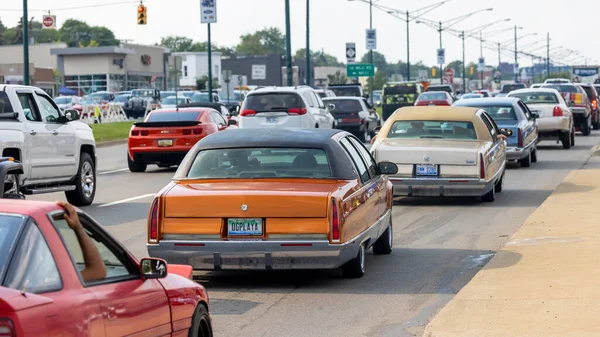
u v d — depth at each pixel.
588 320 14.98
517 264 20.16
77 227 9.71
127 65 189.25
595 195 31.70
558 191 33.44
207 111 47.72
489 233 25.78
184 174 19.12
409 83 102.00
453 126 31.67
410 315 16.52
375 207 20.70
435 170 30.41
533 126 46.41
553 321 15.04
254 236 17.91
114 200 34.94
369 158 21.91
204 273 20.47
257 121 51.09
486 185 30.44
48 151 30.19
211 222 18.00
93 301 9.32
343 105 69.69
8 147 28.06
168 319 10.92
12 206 9.32
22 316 8.23
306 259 17.91
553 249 21.66
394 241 24.73
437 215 29.48
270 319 16.31
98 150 65.44
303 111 50.97
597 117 79.50
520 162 45.22
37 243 9.00
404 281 19.45
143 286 10.51
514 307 16.16
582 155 52.25
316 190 18.14
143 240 25.25
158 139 45.78
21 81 155.88
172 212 18.14
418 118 31.92
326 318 16.34
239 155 19.27
